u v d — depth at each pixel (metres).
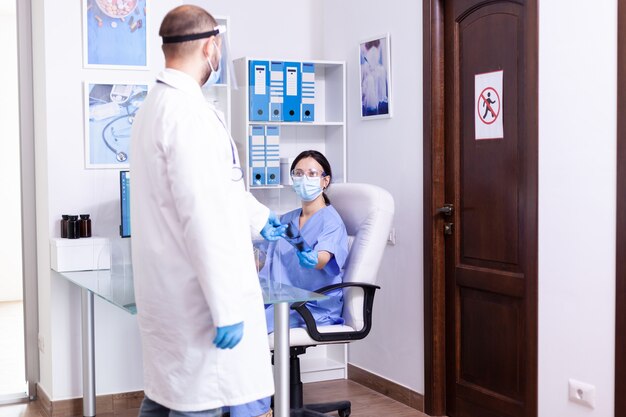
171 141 2.00
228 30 4.18
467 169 3.58
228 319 1.97
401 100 3.93
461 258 3.64
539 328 3.08
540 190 3.05
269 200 4.52
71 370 3.76
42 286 3.90
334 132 4.55
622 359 2.70
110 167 3.76
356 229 3.48
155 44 3.82
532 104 3.08
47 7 3.61
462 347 3.65
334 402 3.71
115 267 3.39
